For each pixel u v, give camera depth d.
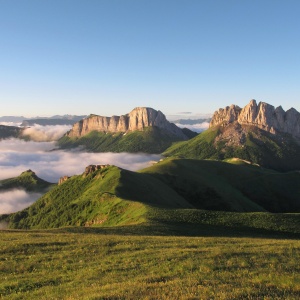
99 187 138.62
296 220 73.69
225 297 18.45
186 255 31.28
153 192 132.62
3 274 27.53
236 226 70.06
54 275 26.81
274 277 23.00
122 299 18.98
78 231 54.97
